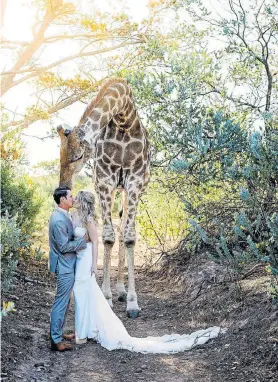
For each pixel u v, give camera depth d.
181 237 10.38
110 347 5.89
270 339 5.46
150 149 8.24
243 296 6.75
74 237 6.01
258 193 6.14
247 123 8.35
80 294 6.00
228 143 6.35
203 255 8.95
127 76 8.26
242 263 6.29
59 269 5.86
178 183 8.03
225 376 5.11
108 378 5.19
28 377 5.01
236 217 6.03
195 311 7.19
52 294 8.12
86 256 6.02
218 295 7.22
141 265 10.52
